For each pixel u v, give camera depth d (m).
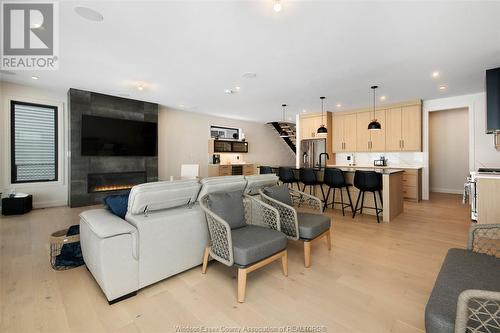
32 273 2.20
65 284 2.01
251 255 1.84
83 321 1.57
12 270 2.25
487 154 5.07
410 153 6.17
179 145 7.02
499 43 2.83
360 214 4.45
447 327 0.98
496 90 3.57
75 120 4.89
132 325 1.54
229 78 4.11
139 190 1.89
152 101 5.93
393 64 3.48
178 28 2.53
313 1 2.08
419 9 2.19
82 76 4.06
